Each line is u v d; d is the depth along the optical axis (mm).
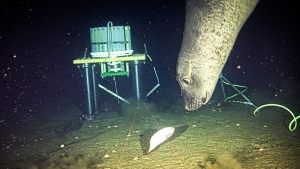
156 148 2773
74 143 3055
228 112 3738
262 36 10195
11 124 3801
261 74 5875
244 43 9508
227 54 2764
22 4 12219
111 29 3596
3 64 8336
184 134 3082
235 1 2625
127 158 2607
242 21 2770
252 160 2410
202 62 2707
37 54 9406
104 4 13219
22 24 11805
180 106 4090
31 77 6883
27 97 5191
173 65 7008
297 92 4395
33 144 3098
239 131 3078
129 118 3684
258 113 3619
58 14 12664
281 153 2504
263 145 2693
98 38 3643
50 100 4930
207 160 2463
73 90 5582
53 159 2682
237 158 2461
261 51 8305
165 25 11727
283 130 3027
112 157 2648
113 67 3775
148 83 5648
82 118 3844
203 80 2740
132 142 2959
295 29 10688
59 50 9836
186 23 2814
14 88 5922
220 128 3199
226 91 4824
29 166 2578
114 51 3611
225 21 2637
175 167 2383
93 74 3887
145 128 3332
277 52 8047
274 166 2289
